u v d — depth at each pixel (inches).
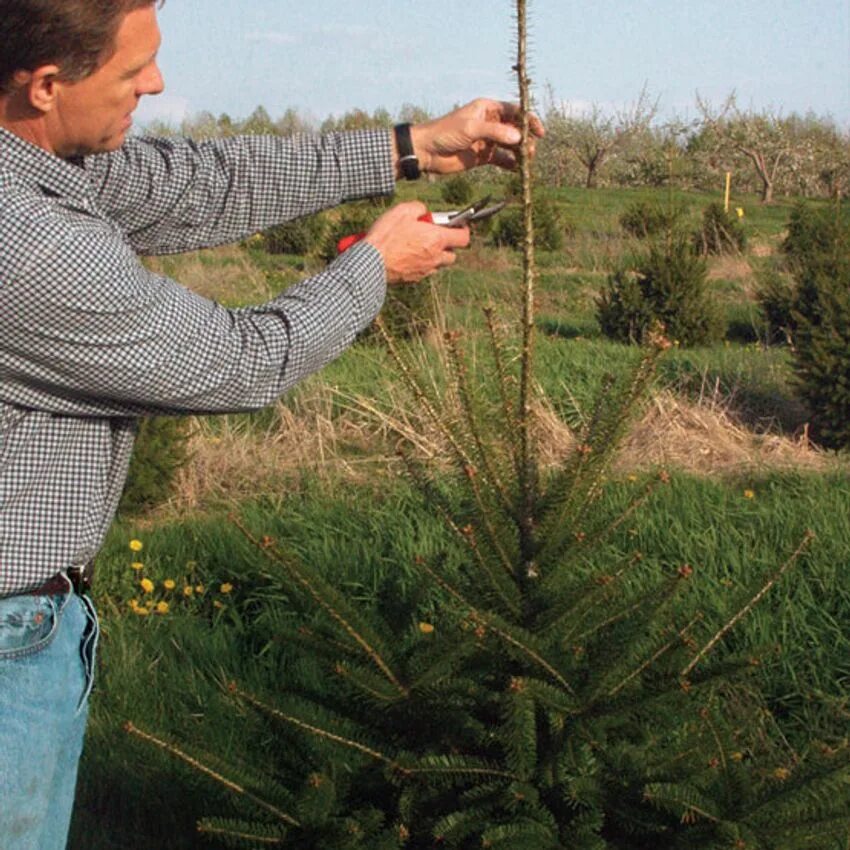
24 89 74.9
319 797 102.5
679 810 96.9
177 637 190.5
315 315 80.7
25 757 81.2
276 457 292.7
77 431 80.6
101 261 73.3
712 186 1873.8
